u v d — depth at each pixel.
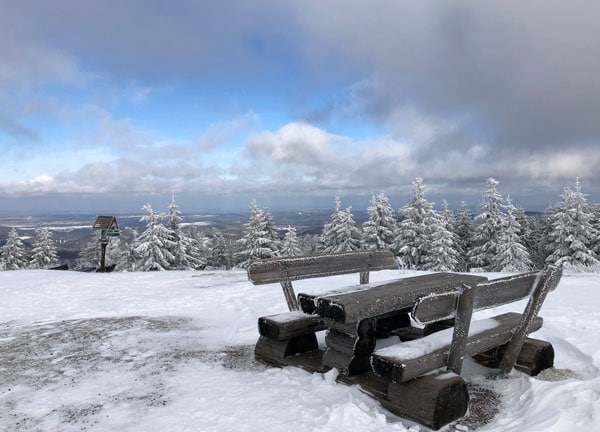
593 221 37.44
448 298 3.27
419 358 3.21
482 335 3.85
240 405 3.44
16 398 3.77
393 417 3.29
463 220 41.97
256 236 40.38
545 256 40.28
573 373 4.29
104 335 5.96
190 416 3.28
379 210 34.81
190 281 12.73
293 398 3.55
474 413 3.38
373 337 3.96
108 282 12.64
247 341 5.52
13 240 48.53
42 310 8.45
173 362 4.67
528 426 3.00
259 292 9.48
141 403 3.58
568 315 6.54
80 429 3.15
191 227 54.12
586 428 2.89
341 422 3.07
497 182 33.16
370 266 5.78
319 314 3.73
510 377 4.09
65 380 4.20
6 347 5.48
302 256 4.91
